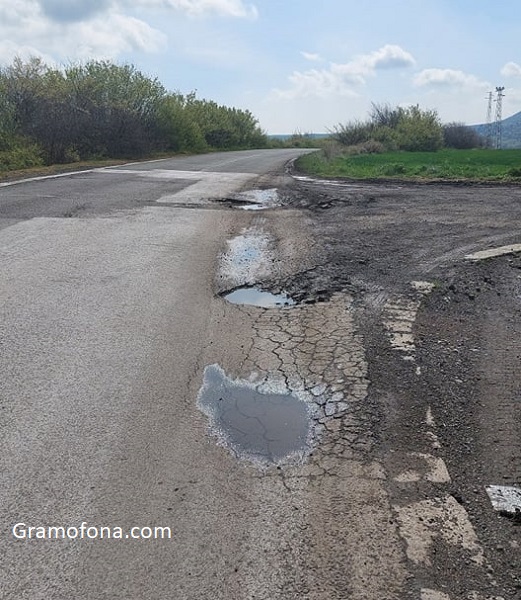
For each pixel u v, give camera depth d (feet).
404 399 13.02
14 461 10.52
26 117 77.36
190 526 9.04
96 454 10.81
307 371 14.33
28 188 40.73
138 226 29.35
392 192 42.70
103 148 87.30
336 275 21.65
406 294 19.71
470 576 8.13
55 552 8.51
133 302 18.57
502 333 16.83
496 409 12.66
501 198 39.06
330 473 10.42
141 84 100.78
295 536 8.82
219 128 163.02
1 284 19.60
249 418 12.30
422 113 165.68
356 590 7.84
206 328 16.84
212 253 24.88
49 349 15.02
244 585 7.94
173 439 11.42
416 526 9.05
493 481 10.25
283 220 32.14
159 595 7.79
